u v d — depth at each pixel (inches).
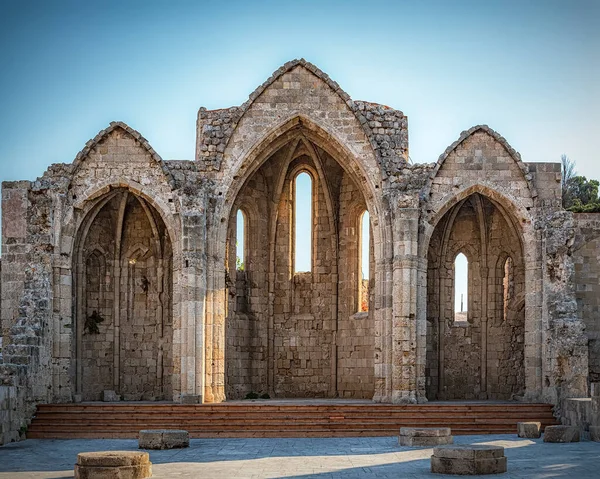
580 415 1446.9
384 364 1664.6
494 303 1889.8
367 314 1883.6
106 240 1873.8
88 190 1701.5
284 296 1948.8
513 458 1144.8
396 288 1660.9
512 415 1557.6
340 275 1936.5
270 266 1939.0
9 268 1728.6
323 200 1950.1
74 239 1706.4
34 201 1679.4
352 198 1927.9
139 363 1870.1
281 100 1728.6
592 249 1829.5
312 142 1884.8
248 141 1720.0
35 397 1567.4
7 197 1745.8
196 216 1657.2
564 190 3213.6
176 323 1659.7
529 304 1706.4
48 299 1643.7
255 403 1601.9
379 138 1722.4
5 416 1403.8
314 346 1931.6
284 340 1937.7
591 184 3240.7
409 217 1669.5
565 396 1592.0
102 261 1871.3
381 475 1011.3
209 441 1398.9
